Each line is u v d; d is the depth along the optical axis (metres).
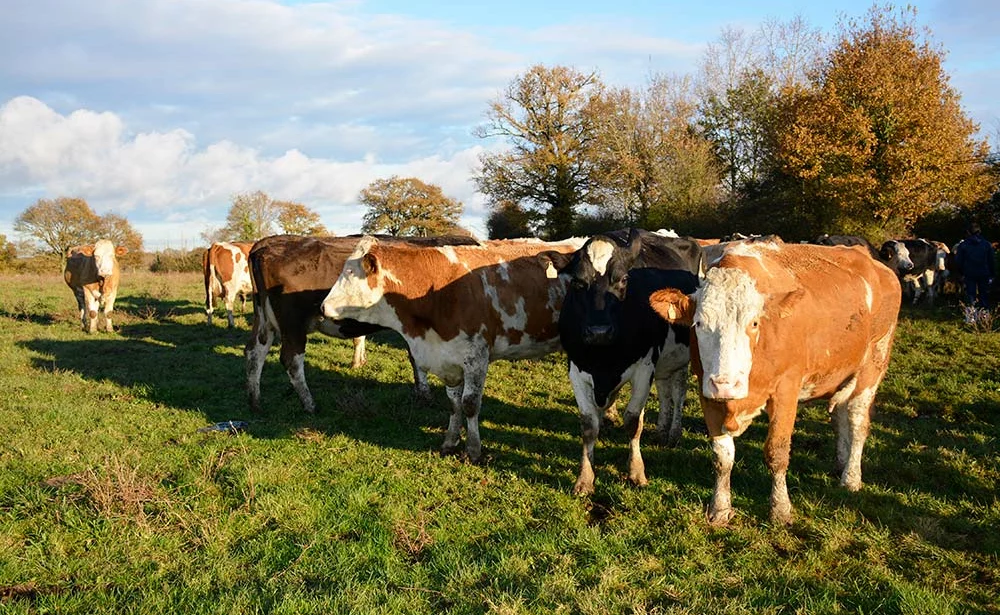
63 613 3.99
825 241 11.48
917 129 23.33
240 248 16.48
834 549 4.77
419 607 4.01
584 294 5.87
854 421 5.97
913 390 9.14
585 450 6.02
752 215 31.59
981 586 4.31
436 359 7.09
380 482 6.13
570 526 5.20
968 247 14.62
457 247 7.33
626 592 4.21
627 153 38.16
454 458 6.90
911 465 6.37
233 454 6.77
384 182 56.38
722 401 4.96
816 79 27.78
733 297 4.65
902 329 13.11
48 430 7.50
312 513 5.37
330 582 4.34
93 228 48.88
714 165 36.84
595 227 41.81
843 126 24.12
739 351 4.59
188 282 30.08
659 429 7.45
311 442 7.31
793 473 6.25
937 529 5.03
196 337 14.83
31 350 12.77
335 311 7.13
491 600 4.01
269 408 8.97
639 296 6.09
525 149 44.12
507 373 11.00
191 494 5.66
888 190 23.98
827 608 3.97
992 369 9.92
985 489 5.85
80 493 5.57
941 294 19.61
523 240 9.20
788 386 5.05
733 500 5.63
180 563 4.59
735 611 3.93
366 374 10.99
